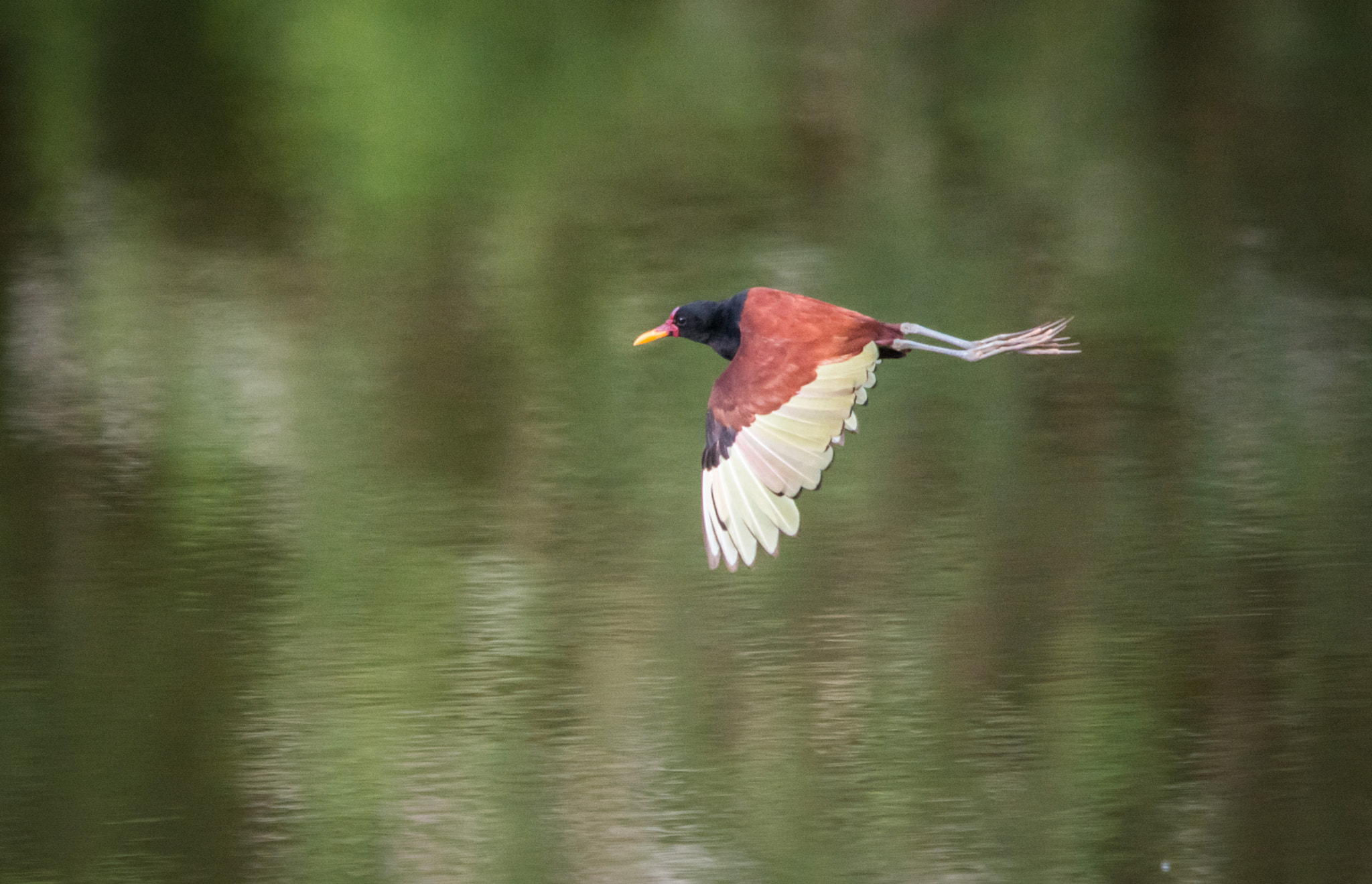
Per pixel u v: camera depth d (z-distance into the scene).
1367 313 18.28
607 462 14.85
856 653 11.53
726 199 21.95
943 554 13.06
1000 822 9.75
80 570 12.71
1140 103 25.72
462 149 23.88
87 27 29.42
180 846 9.54
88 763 10.27
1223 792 10.01
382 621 12.00
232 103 25.67
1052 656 11.50
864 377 6.46
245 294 18.91
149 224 21.11
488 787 10.05
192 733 10.57
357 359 17.20
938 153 23.77
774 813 9.82
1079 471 14.55
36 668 11.30
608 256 20.05
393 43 28.12
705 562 12.97
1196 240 20.52
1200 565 12.83
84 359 17.03
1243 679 11.19
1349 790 10.00
